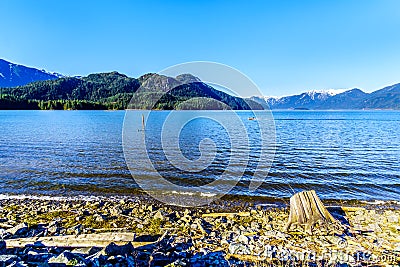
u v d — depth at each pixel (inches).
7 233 300.0
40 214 388.8
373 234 317.1
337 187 550.9
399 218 362.3
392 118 3843.5
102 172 639.1
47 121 2218.3
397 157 848.3
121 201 455.5
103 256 223.9
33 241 259.9
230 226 347.6
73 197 479.2
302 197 339.0
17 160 757.9
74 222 356.5
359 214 386.0
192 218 378.0
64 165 702.5
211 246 283.0
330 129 1883.6
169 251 261.3
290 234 313.9
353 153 916.6
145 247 262.8
